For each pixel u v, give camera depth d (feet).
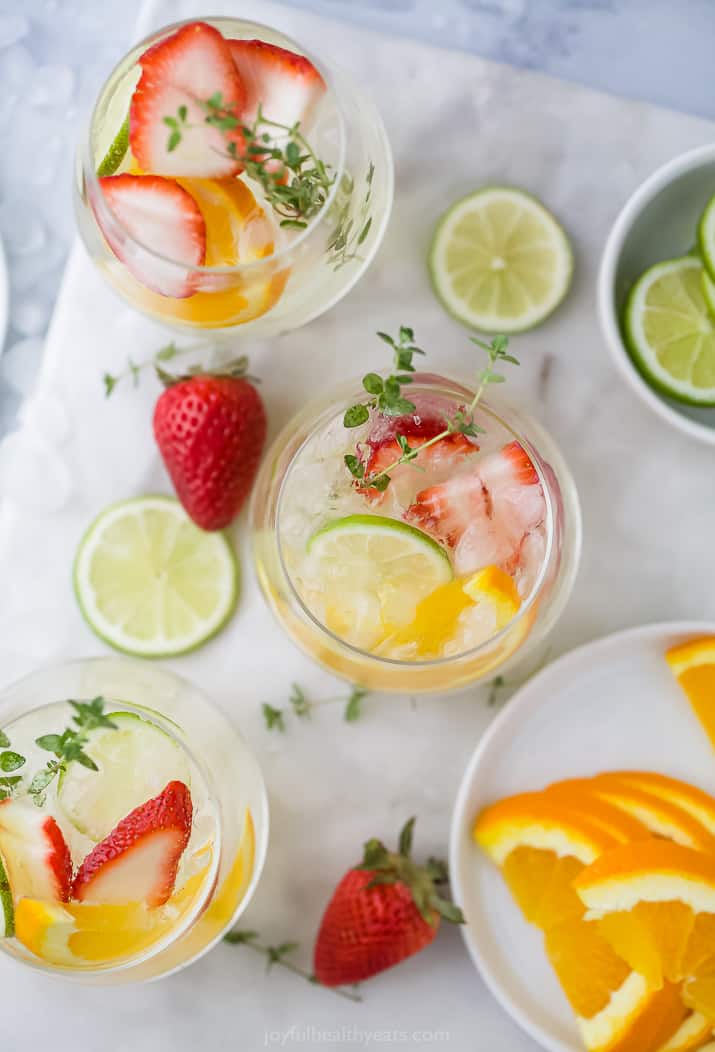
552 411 1.80
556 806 1.72
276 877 1.78
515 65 1.88
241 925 1.78
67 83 1.95
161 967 1.62
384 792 1.79
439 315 1.80
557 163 1.79
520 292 1.78
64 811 1.56
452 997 1.77
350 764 1.79
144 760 1.56
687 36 1.88
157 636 1.79
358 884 1.70
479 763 1.72
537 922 1.73
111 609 1.79
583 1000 1.72
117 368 1.80
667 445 1.80
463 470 1.57
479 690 1.79
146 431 1.81
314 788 1.79
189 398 1.70
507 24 1.88
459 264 1.77
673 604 1.80
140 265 1.57
